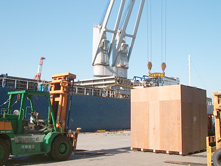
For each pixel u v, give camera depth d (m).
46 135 9.87
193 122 12.68
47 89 24.20
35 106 22.08
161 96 12.71
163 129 12.38
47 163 9.41
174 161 9.95
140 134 13.20
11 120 9.28
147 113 13.09
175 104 12.18
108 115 30.06
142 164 9.40
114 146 15.32
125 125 32.16
